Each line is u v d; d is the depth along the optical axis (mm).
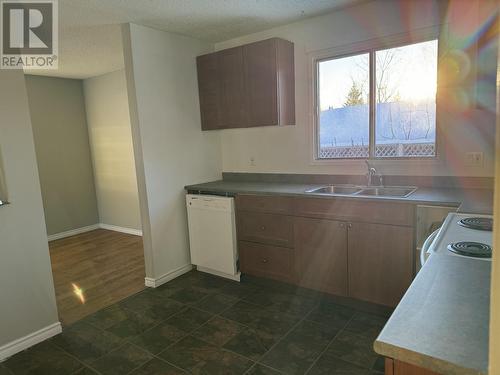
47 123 4926
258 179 3725
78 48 3596
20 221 2324
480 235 1523
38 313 2412
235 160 3883
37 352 2293
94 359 2195
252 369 2027
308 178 3371
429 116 2764
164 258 3350
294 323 2502
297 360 2090
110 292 3178
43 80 4871
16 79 2287
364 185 3045
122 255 4203
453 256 1262
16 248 2309
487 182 2521
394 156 2951
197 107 3660
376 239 2475
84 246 4625
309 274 2838
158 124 3254
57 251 4457
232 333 2406
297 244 2861
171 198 3408
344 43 2994
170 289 3178
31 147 2373
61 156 5102
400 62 2826
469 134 2541
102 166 5344
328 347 2203
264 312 2678
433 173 2740
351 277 2629
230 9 2809
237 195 3145
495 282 539
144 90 3115
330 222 2664
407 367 760
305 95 3270
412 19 2668
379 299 2525
